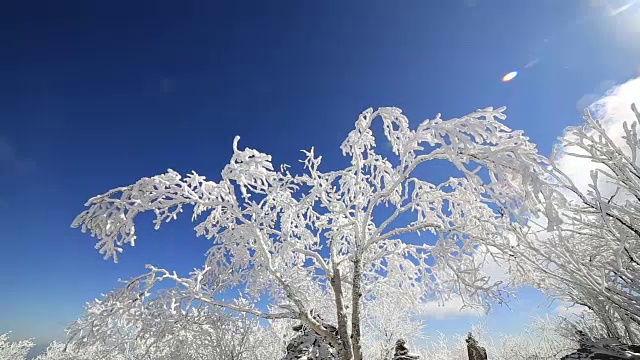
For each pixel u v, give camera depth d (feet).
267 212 22.79
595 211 13.91
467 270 19.25
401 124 21.35
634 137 12.42
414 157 19.27
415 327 43.86
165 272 21.35
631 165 12.20
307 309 22.61
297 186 23.49
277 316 20.67
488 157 15.52
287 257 25.29
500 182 15.06
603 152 13.04
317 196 23.97
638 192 12.32
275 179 22.70
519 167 14.29
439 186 22.04
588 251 16.63
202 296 21.33
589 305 16.93
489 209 21.13
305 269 25.98
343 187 25.70
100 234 18.11
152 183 18.67
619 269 12.89
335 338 20.31
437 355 48.44
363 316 30.73
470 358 29.84
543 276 19.12
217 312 23.56
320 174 24.70
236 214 20.39
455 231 20.13
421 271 24.80
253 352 28.86
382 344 42.09
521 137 15.78
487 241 18.80
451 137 16.26
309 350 23.17
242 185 20.43
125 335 23.26
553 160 13.65
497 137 16.19
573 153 13.98
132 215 18.37
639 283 12.56
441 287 24.25
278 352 34.12
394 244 26.55
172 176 19.25
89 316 20.47
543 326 34.58
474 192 17.21
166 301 21.42
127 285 20.77
